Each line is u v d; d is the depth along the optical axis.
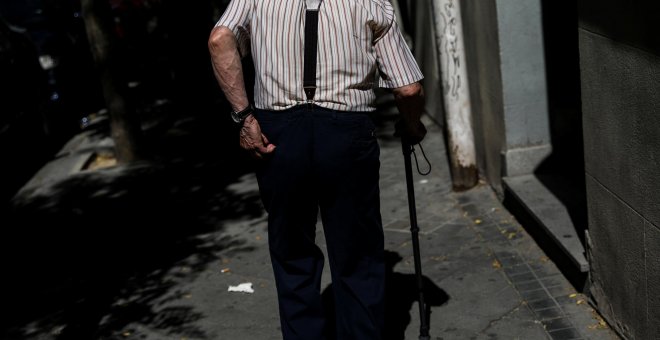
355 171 3.44
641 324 3.66
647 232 3.43
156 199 7.81
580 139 5.91
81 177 8.93
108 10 9.10
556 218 5.05
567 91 5.88
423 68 9.55
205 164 8.82
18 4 12.79
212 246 6.29
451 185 6.82
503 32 5.84
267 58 3.34
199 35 11.42
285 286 3.66
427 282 4.98
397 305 4.71
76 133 11.41
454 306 4.62
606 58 3.65
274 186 3.48
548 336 4.16
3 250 6.98
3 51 9.62
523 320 4.37
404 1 11.47
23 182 9.24
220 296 5.30
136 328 4.99
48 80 10.95
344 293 3.69
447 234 5.76
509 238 5.49
